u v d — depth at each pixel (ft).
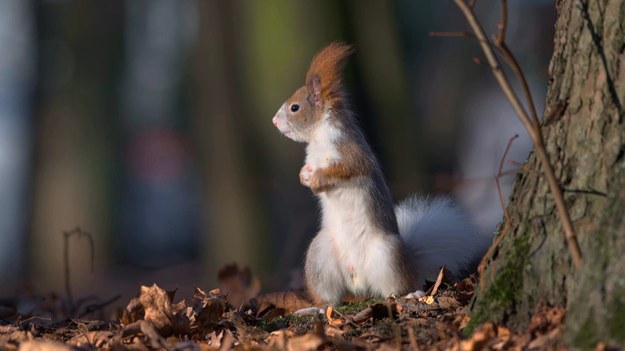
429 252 25.13
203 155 51.24
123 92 81.97
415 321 19.49
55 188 77.15
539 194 17.47
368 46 49.01
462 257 25.21
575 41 17.58
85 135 77.82
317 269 24.68
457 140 78.64
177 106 91.81
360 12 48.80
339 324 20.67
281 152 47.78
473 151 82.02
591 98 17.15
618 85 16.96
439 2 79.66
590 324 15.21
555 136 17.60
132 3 89.10
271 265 48.01
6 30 95.76
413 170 49.29
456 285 22.57
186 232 88.53
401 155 49.24
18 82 96.48
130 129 87.76
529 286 17.15
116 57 79.20
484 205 49.29
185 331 20.56
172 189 90.38
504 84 15.98
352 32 48.11
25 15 83.05
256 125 48.01
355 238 24.17
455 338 17.29
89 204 77.46
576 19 17.63
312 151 25.48
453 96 78.74
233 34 48.42
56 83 79.15
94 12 78.02
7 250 91.15
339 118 25.32
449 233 25.32
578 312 15.51
